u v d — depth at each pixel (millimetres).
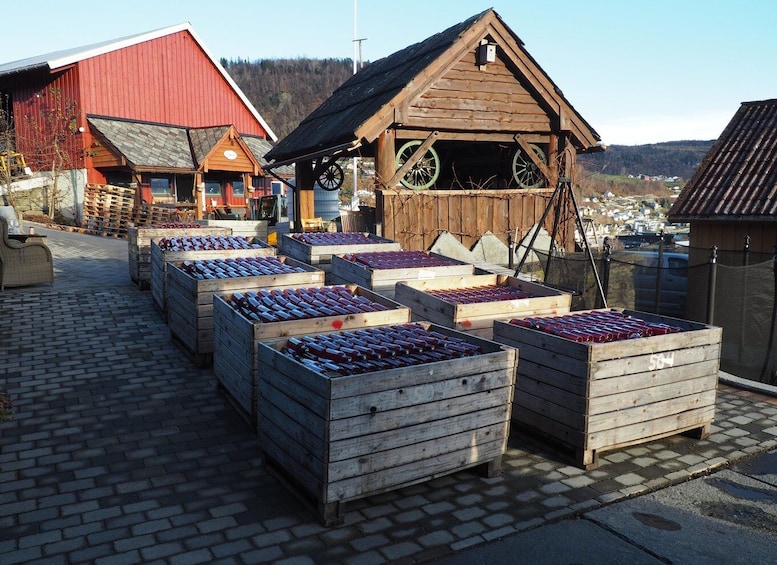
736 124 14922
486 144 18703
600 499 5164
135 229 13102
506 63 15281
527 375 6297
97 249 19297
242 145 28016
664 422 6172
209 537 4492
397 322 6918
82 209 26328
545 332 6363
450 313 7441
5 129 29062
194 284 8172
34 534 4496
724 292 11062
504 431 5539
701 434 6508
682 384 6238
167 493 5148
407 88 13742
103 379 7941
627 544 4508
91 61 26609
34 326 10289
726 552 4434
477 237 15141
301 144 15969
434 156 15734
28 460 5715
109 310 11422
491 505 5031
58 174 26781
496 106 15273
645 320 7344
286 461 5133
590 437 5691
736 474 5742
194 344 8375
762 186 12797
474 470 5668
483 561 4266
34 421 6613
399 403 4840
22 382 7773
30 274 12812
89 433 6332
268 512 4871
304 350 5535
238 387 6676
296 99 132500
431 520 4781
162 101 29828
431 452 5086
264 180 32375
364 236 12883
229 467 5652
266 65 146000
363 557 4270
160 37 29500
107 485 5266
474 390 5262
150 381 7902
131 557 4227
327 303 7293
